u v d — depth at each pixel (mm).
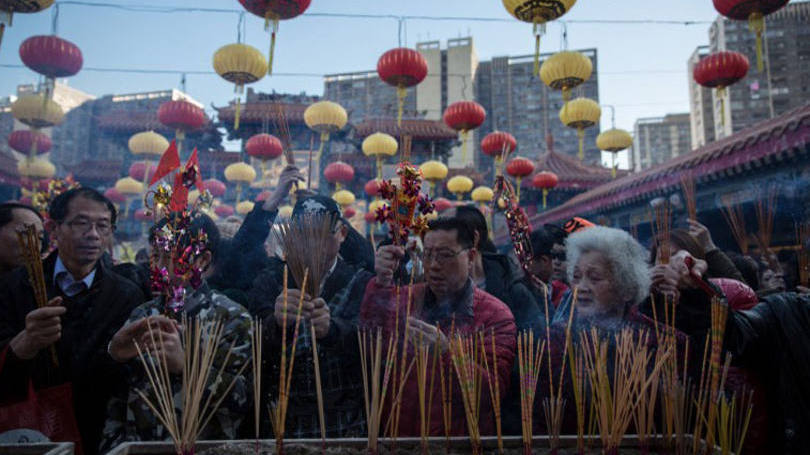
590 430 849
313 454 796
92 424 1280
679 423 820
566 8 3814
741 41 32500
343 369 1265
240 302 1761
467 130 6336
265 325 1225
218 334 1156
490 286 1664
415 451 834
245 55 4477
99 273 1385
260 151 6977
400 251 1240
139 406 1157
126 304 1391
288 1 3670
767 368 1158
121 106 22844
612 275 1102
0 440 1046
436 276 1239
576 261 1164
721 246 5883
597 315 1118
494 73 36750
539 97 35719
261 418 1300
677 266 1113
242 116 13227
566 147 34812
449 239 1244
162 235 1119
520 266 1895
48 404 1114
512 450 846
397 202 1247
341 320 1259
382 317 1212
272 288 1482
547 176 9203
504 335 1176
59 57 4824
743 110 32094
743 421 1129
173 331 1071
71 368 1257
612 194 7250
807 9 31656
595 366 891
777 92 31391
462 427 1063
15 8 3506
